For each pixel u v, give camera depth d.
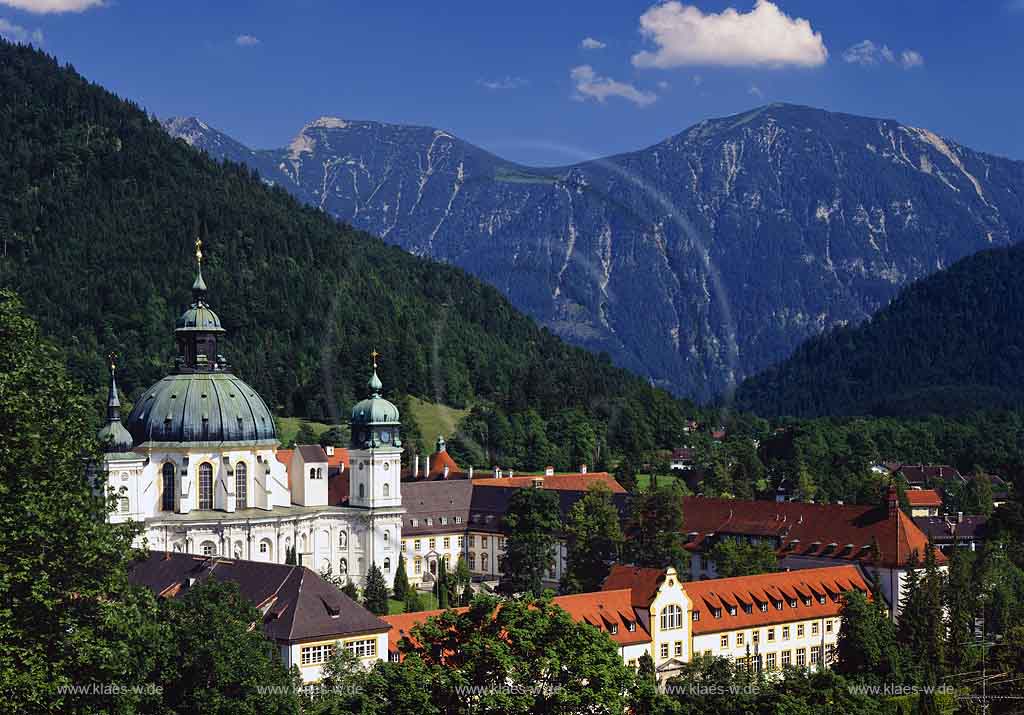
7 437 114.62
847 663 195.88
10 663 107.38
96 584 117.06
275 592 184.25
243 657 136.25
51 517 113.06
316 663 177.62
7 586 108.62
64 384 123.75
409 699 130.50
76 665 113.00
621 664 142.00
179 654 134.62
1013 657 195.75
